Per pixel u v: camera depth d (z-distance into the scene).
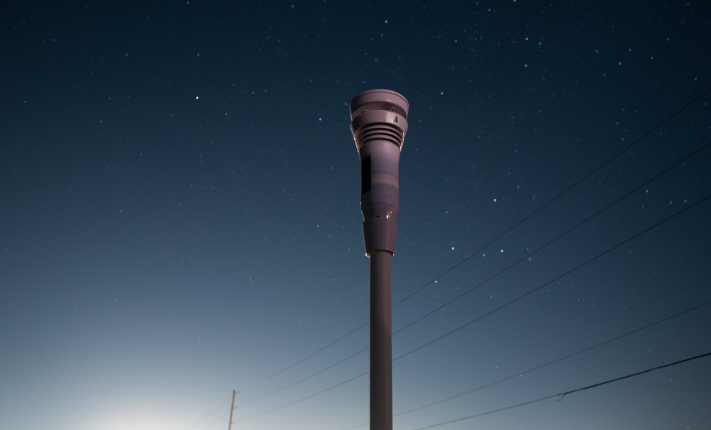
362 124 4.39
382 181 4.16
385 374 3.52
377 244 3.98
